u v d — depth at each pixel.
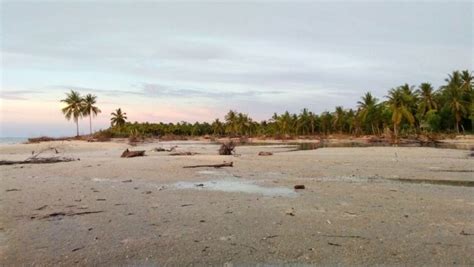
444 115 87.00
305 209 11.37
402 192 14.34
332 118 122.94
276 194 14.14
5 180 18.17
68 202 12.55
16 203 12.36
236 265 6.86
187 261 7.05
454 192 14.30
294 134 123.56
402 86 91.25
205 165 24.73
